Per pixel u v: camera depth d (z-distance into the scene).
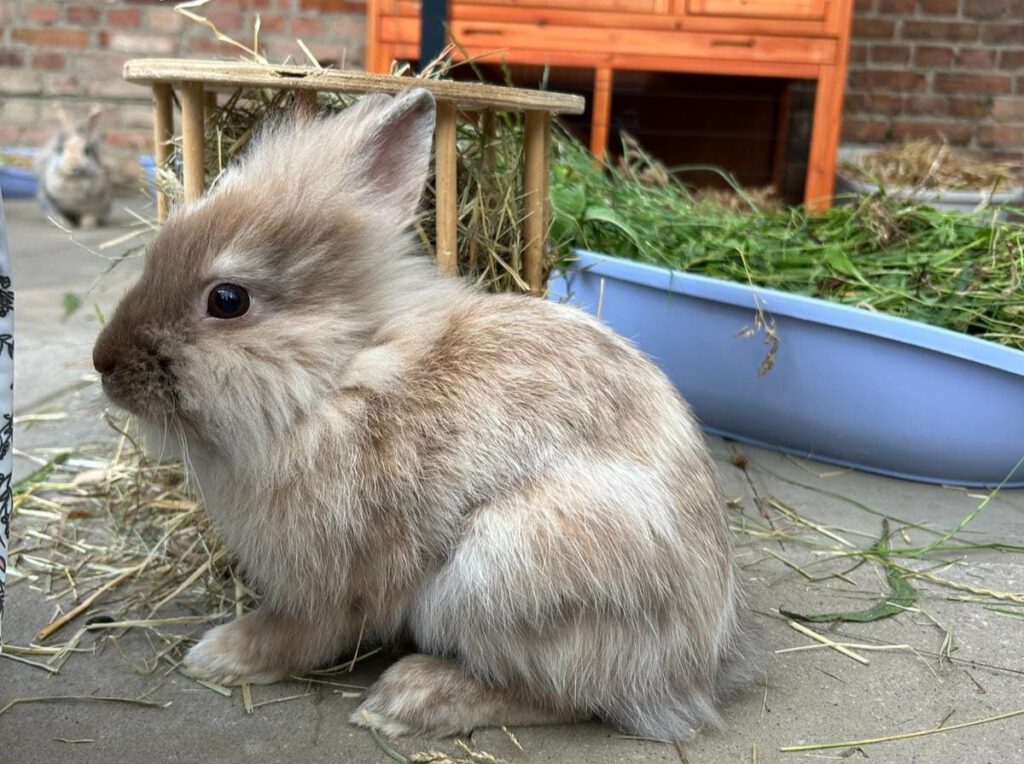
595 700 0.30
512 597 0.28
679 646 0.30
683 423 0.32
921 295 0.58
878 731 0.31
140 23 1.42
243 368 0.28
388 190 0.32
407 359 0.31
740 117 1.11
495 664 0.30
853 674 0.34
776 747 0.30
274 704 0.31
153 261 0.29
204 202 0.31
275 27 1.36
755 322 0.52
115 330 0.29
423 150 0.32
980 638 0.37
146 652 0.34
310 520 0.30
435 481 0.29
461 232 0.42
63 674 0.32
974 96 1.29
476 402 0.30
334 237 0.30
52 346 0.71
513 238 0.43
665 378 0.34
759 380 0.55
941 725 0.31
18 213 1.44
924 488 0.53
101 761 0.28
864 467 0.55
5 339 0.23
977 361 0.48
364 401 0.30
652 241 0.63
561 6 1.00
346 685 0.32
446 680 0.30
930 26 1.27
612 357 0.32
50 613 0.36
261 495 0.30
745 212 0.81
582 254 0.58
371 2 0.98
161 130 0.41
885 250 0.63
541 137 0.42
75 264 1.02
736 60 1.01
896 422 0.52
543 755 0.29
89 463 0.50
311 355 0.29
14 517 0.43
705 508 0.31
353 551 0.30
